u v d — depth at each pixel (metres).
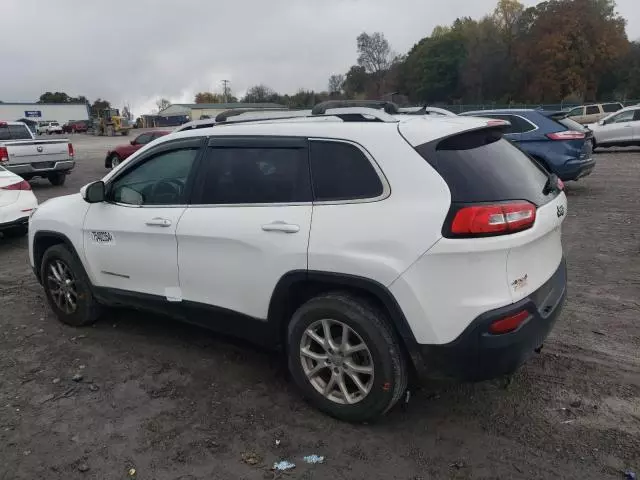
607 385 3.74
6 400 3.74
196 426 3.39
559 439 3.18
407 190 3.05
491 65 67.81
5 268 7.14
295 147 3.50
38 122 82.31
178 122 93.69
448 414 3.47
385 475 2.92
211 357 4.32
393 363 3.13
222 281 3.76
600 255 6.81
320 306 3.31
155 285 4.21
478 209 2.88
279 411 3.54
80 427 3.41
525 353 3.05
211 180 3.86
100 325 5.02
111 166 21.20
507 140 3.76
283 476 2.93
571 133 10.27
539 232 3.09
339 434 3.28
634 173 14.38
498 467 2.96
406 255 2.97
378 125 3.30
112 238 4.42
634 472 2.88
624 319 4.82
